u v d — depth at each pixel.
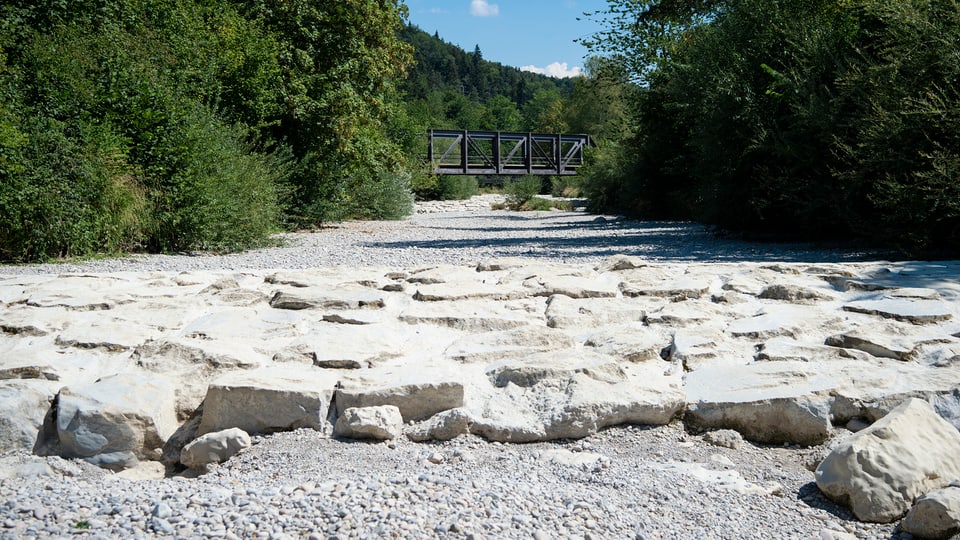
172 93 13.28
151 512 2.96
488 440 4.11
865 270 7.31
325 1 18.50
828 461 3.52
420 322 5.63
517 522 2.93
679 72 16.47
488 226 21.66
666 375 4.72
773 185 13.30
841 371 4.57
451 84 146.38
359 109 18.91
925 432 3.60
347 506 3.02
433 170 33.31
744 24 14.23
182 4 16.16
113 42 13.23
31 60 12.17
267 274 7.41
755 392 4.30
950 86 9.86
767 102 13.20
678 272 7.36
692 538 2.96
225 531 2.80
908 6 10.38
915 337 5.04
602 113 49.84
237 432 3.97
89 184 11.02
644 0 22.12
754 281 6.85
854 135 11.55
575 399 4.25
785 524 3.19
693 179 21.44
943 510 3.03
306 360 4.81
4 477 3.62
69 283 6.86
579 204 36.19
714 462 3.88
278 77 17.17
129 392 4.16
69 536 2.74
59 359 4.70
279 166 16.38
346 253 12.27
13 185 10.30
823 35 12.66
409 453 3.87
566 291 6.45
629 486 3.45
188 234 12.29
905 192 9.86
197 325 5.41
